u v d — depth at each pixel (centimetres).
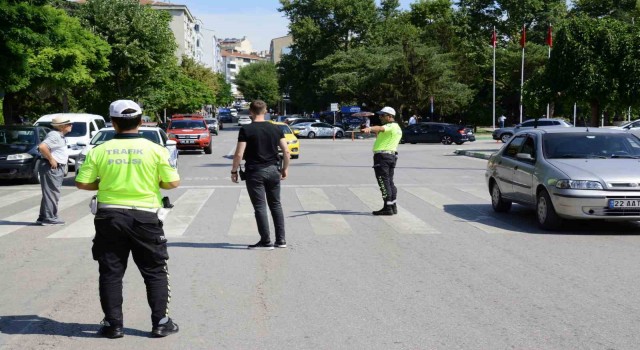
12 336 518
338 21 6569
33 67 2559
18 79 2016
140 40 4278
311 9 6644
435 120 5953
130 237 498
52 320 561
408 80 5241
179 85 6391
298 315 568
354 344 493
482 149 3400
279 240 862
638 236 951
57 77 2702
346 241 911
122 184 495
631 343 492
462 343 493
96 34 4075
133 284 683
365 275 712
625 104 2783
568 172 954
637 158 1038
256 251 841
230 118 10706
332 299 618
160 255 511
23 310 592
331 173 2027
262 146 844
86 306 605
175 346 493
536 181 1016
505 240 920
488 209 1241
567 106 2952
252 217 1133
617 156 1047
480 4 6956
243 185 1681
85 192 1547
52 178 1063
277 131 854
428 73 5234
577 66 2792
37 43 2006
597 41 2781
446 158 2817
